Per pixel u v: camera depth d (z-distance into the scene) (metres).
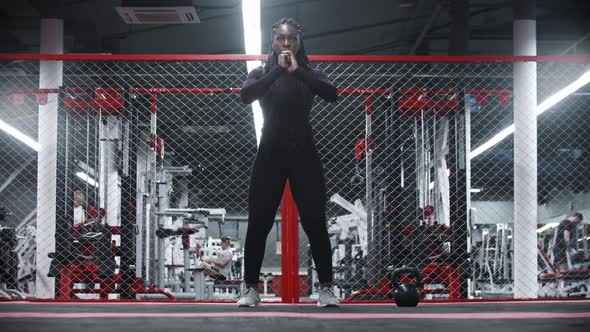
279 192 3.04
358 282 7.69
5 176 13.31
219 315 2.43
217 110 14.18
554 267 8.26
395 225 6.20
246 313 2.58
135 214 6.56
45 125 7.07
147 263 7.05
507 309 2.88
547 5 10.57
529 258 6.88
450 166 6.08
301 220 3.05
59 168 6.12
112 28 10.86
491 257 9.88
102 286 6.34
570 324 2.04
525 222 6.94
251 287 3.15
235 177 18.62
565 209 15.08
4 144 13.43
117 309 2.93
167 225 8.13
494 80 8.09
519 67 7.13
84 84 8.20
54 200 7.01
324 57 4.18
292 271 4.09
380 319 2.24
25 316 2.37
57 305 3.41
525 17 8.05
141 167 7.12
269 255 16.67
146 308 3.04
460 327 1.96
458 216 5.98
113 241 6.59
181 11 8.12
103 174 6.91
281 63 2.93
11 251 6.57
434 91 6.12
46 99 6.16
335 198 8.71
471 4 10.52
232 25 10.87
